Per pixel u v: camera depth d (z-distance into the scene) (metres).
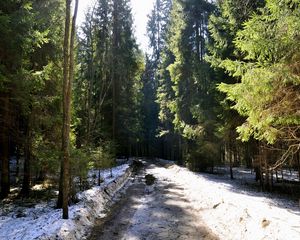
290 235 7.47
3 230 9.51
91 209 12.56
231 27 17.55
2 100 12.68
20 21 11.14
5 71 10.84
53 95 15.32
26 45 11.46
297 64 7.34
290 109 7.78
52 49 15.27
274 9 7.90
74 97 23.25
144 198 16.75
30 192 16.19
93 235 9.95
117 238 9.62
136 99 44.25
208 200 14.30
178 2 29.84
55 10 15.60
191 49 30.38
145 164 46.00
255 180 22.19
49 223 9.66
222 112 19.88
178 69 30.77
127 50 36.00
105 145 25.34
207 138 24.12
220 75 19.66
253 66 8.35
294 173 27.67
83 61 31.03
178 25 30.81
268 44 7.60
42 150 13.62
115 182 21.00
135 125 41.34
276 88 7.66
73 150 13.26
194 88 29.91
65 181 10.65
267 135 8.72
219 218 11.57
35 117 14.15
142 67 40.38
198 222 11.38
